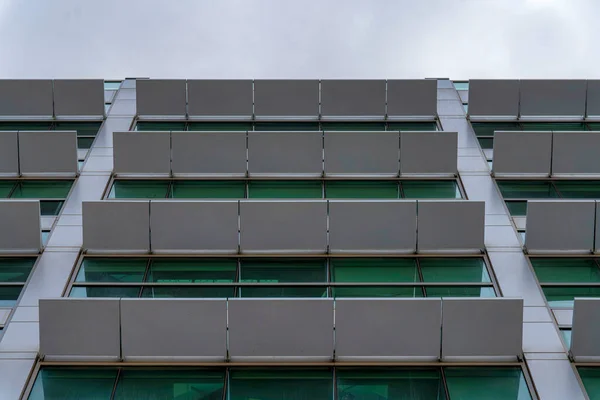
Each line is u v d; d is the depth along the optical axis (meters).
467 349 15.70
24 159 21.61
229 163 21.88
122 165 21.75
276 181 21.94
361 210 18.92
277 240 18.88
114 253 18.83
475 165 22.58
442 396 15.18
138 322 15.71
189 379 15.48
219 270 18.50
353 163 21.84
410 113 25.52
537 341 16.12
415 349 15.72
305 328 15.78
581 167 21.83
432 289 17.84
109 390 15.22
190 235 18.86
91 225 18.77
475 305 15.74
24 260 18.59
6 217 18.62
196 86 25.47
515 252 18.94
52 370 15.56
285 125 25.45
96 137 24.09
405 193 21.39
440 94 26.92
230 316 15.79
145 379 15.45
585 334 15.66
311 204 18.92
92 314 15.69
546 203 18.88
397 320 15.75
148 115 25.55
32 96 25.33
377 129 25.23
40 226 18.88
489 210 20.56
